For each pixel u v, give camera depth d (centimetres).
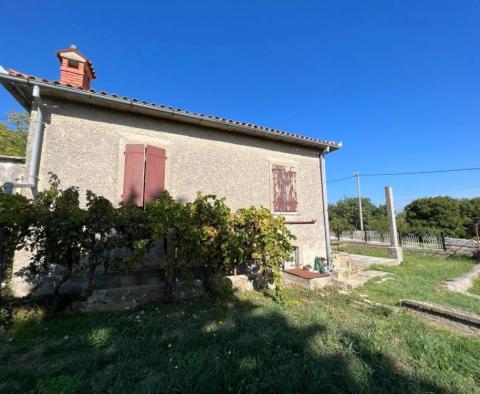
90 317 357
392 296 530
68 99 495
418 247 1333
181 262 424
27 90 460
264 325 339
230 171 661
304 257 738
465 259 1105
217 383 218
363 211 3650
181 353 266
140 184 530
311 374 235
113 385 216
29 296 390
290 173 754
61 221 341
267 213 499
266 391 215
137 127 559
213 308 411
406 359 276
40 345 284
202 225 434
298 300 475
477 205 2531
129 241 404
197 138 627
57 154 479
